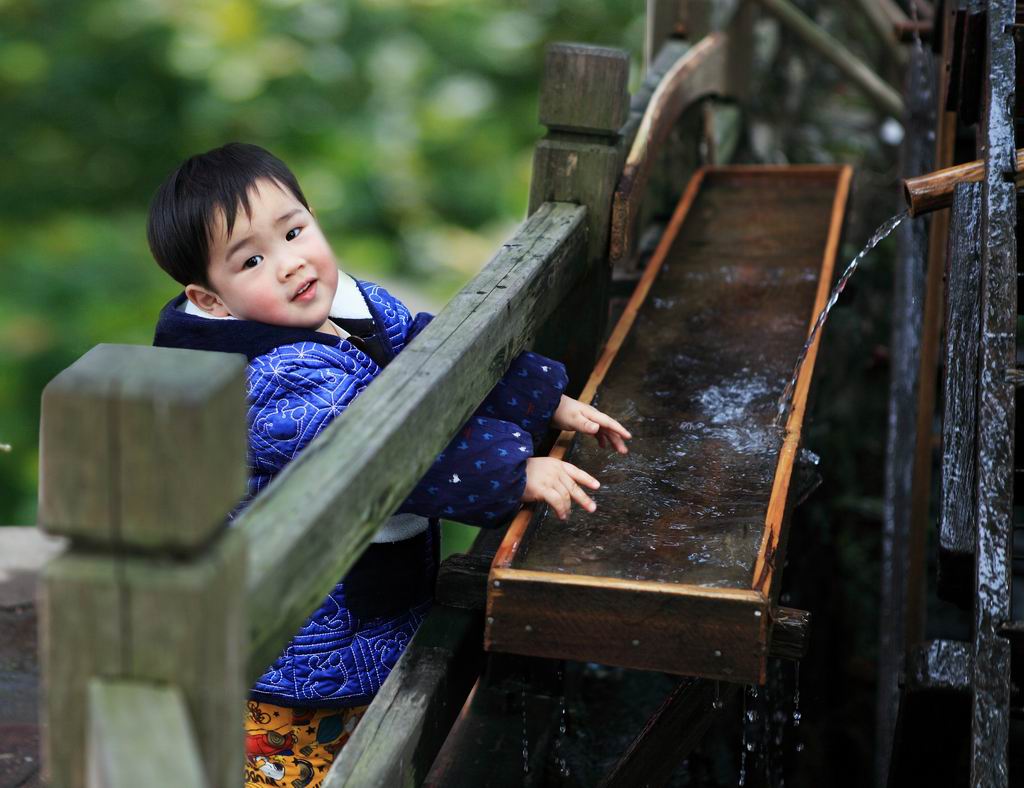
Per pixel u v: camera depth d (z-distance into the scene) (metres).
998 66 3.15
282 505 1.91
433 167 14.16
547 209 3.70
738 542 2.68
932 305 4.93
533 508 2.74
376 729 2.55
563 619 2.43
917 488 5.04
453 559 2.92
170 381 1.50
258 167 2.85
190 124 13.44
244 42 13.86
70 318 11.35
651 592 2.38
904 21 5.83
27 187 13.27
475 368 2.63
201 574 1.54
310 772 2.98
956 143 4.93
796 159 7.88
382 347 3.06
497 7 15.84
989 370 2.64
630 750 2.92
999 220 2.83
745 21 6.71
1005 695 2.42
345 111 14.18
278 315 2.82
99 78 13.65
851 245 7.49
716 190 5.24
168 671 1.56
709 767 4.44
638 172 3.96
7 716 3.83
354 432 2.13
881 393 7.06
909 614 5.02
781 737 4.56
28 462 10.65
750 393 3.53
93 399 1.49
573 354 3.89
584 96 3.70
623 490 2.96
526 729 3.65
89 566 1.55
